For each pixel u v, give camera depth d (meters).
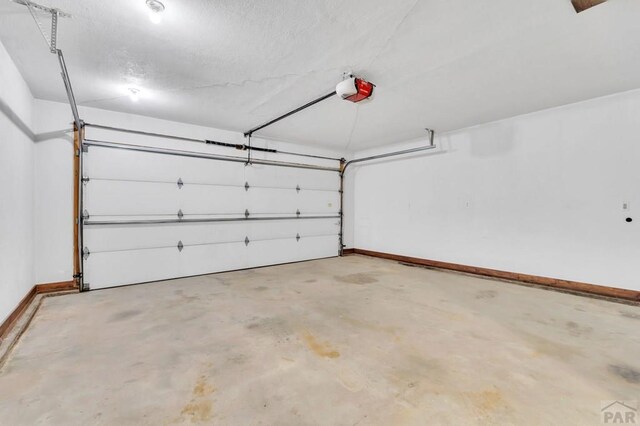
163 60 2.67
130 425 1.46
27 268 3.19
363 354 2.18
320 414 1.55
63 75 2.53
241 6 1.93
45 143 3.59
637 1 1.90
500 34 2.28
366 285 4.13
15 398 1.66
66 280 3.75
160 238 4.43
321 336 2.47
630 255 3.43
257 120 4.52
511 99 3.66
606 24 2.15
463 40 2.36
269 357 2.13
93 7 1.94
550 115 3.99
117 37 2.30
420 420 1.50
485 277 4.61
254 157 5.41
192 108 3.97
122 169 4.12
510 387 1.78
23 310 2.98
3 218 2.48
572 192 3.83
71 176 3.77
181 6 1.93
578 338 2.46
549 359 2.11
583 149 3.74
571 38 2.33
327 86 3.24
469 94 3.50
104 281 3.99
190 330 2.59
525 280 4.25
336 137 5.57
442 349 2.26
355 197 7.09
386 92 3.42
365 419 1.51
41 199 3.56
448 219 5.20
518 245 4.32
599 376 1.90
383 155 6.07
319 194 6.43
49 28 2.18
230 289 3.92
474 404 1.63
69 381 1.82
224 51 2.51
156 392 1.72
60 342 2.35
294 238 6.02
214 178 4.95
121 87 3.26
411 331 2.58
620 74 2.99
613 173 3.53
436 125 4.77
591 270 3.69
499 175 4.52
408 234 5.89
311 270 5.16
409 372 1.94
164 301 3.40
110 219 4.04
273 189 5.69
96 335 2.48
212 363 2.04
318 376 1.89
